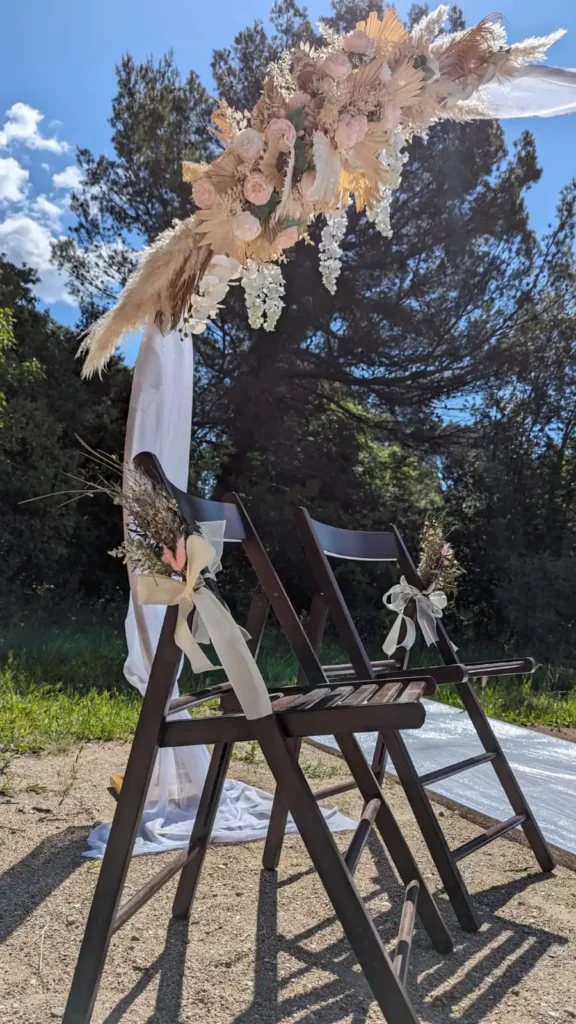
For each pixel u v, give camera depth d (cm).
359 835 209
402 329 1130
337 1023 194
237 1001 204
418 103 261
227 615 188
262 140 237
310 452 1214
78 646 857
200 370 1226
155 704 191
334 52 244
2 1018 190
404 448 1241
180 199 1180
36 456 1090
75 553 1168
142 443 325
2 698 559
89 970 182
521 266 1173
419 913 235
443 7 259
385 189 261
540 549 1178
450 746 490
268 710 182
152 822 330
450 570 312
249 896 270
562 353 1177
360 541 302
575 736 593
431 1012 201
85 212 1231
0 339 1034
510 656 1060
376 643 1072
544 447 1188
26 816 342
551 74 303
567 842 322
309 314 1102
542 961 230
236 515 246
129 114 1200
